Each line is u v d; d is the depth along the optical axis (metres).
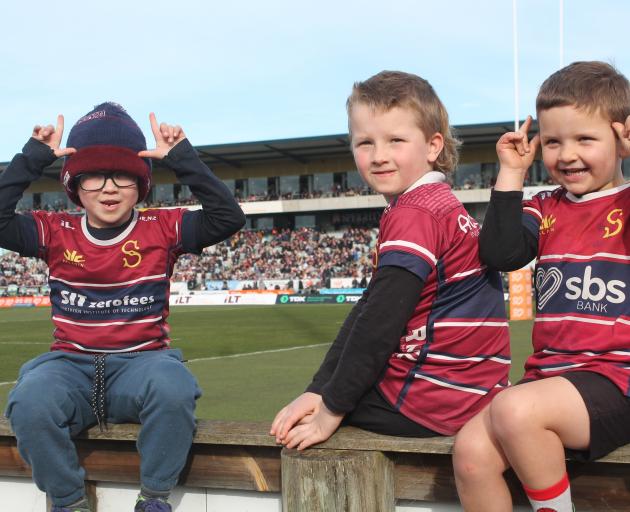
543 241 2.40
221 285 41.69
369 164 2.44
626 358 2.13
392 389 2.35
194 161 2.82
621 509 2.16
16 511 2.89
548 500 2.02
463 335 2.32
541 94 2.34
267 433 2.48
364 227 47.00
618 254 2.24
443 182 2.48
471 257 2.34
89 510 2.61
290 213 48.53
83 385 2.68
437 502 2.38
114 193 2.77
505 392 2.06
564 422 2.00
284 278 43.41
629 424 2.08
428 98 2.43
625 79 2.32
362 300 2.71
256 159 48.03
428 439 2.29
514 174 2.33
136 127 2.97
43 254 2.86
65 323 2.83
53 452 2.50
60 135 2.91
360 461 2.24
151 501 2.48
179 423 2.48
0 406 7.57
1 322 23.08
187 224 2.89
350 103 2.50
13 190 2.81
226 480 2.59
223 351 12.62
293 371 9.76
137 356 2.74
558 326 2.28
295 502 2.28
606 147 2.26
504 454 2.09
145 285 2.82
